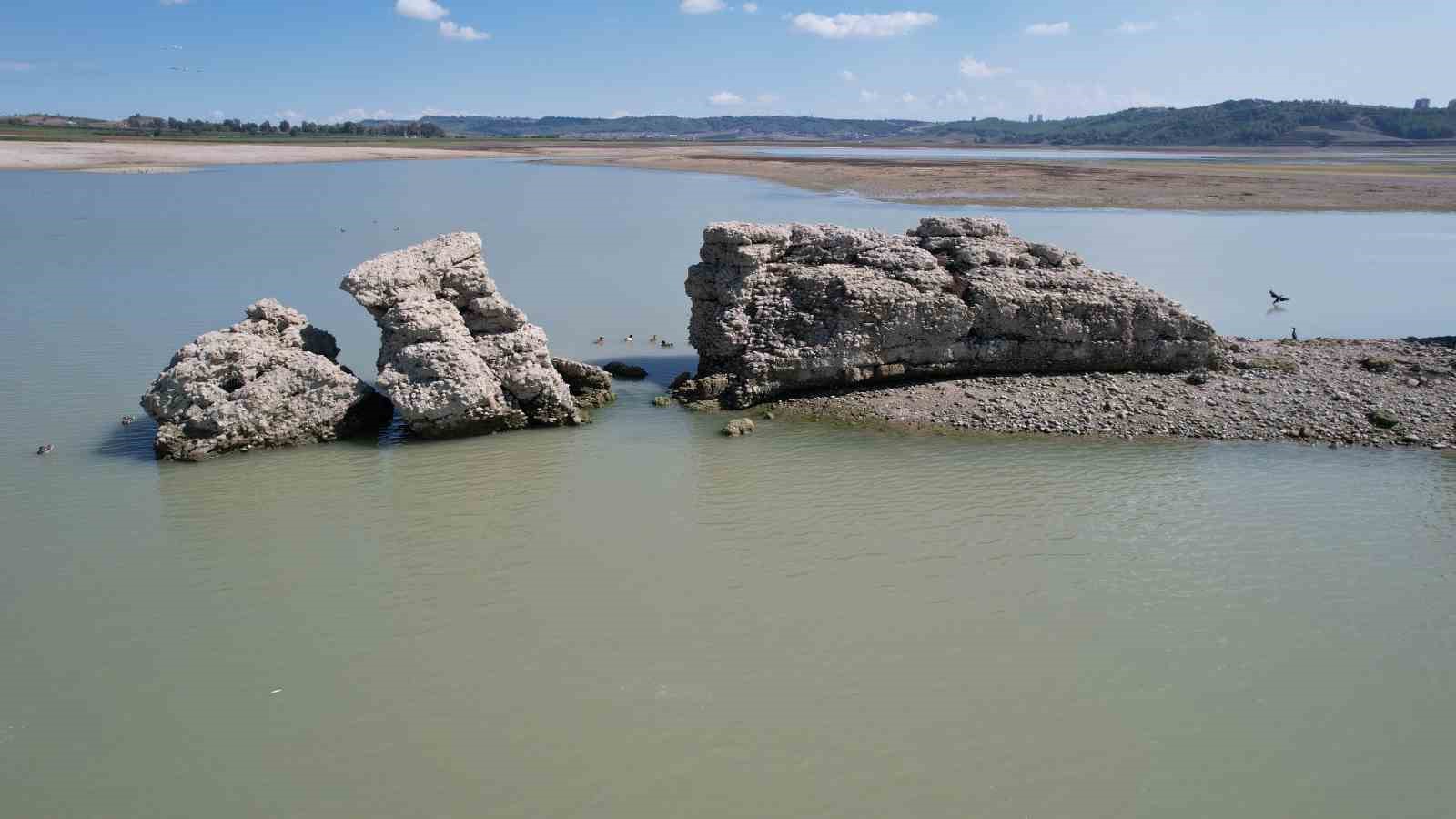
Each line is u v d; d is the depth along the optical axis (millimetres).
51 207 78250
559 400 29297
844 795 14484
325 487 24891
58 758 15258
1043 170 126812
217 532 22359
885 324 31203
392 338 29000
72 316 41562
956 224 34188
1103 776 14922
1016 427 29031
